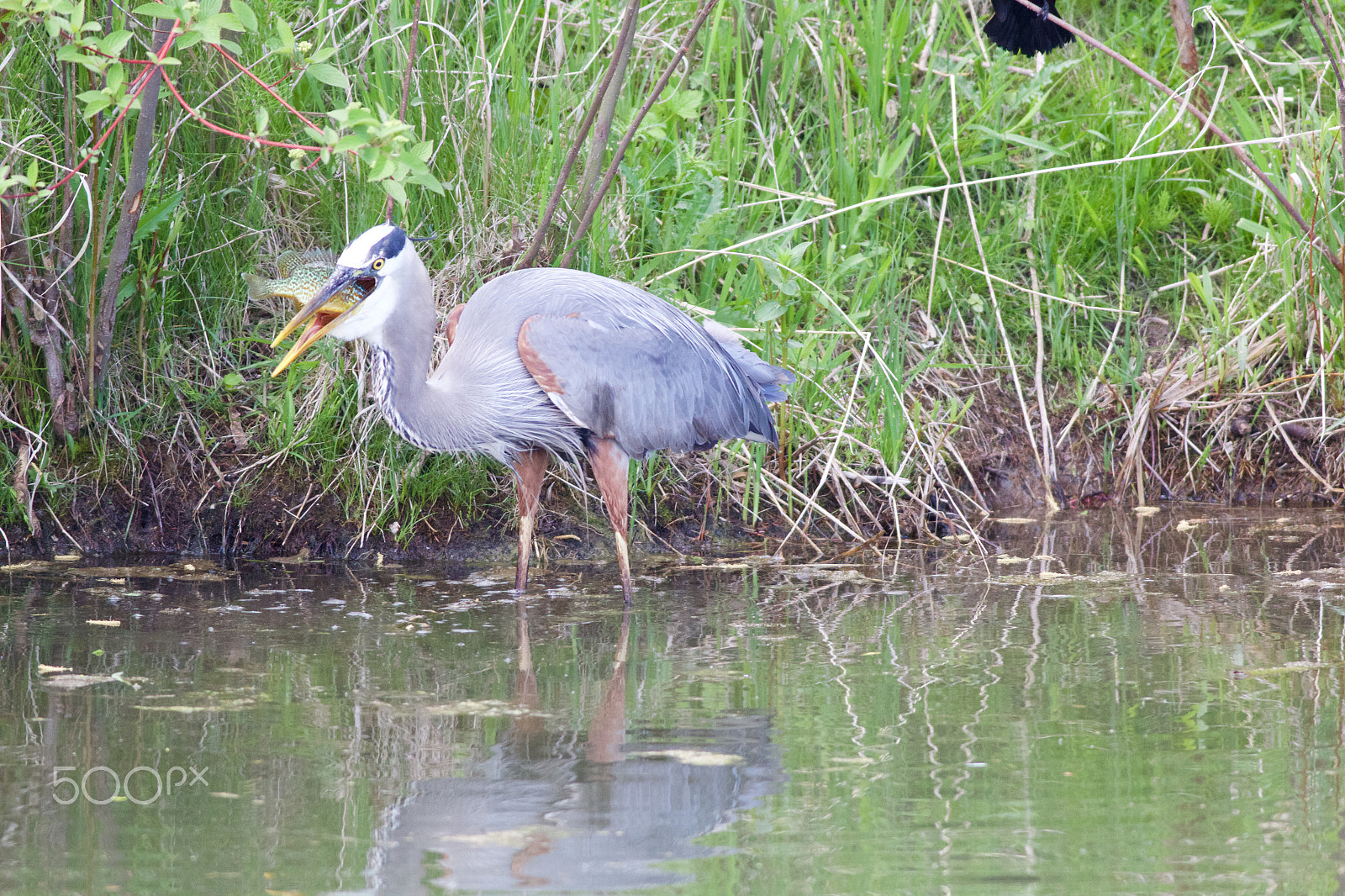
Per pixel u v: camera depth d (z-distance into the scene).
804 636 8.12
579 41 12.84
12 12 8.52
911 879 4.75
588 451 9.44
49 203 10.28
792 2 12.83
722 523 11.14
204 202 10.79
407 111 10.93
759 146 12.85
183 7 7.91
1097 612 8.61
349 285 8.54
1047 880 4.75
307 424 10.52
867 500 11.41
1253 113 14.53
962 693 6.94
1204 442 12.41
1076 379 12.76
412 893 4.61
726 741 6.22
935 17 13.74
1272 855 4.96
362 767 5.87
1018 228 13.44
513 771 5.84
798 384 11.41
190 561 10.09
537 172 11.25
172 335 10.82
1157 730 6.37
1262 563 9.85
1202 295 12.52
